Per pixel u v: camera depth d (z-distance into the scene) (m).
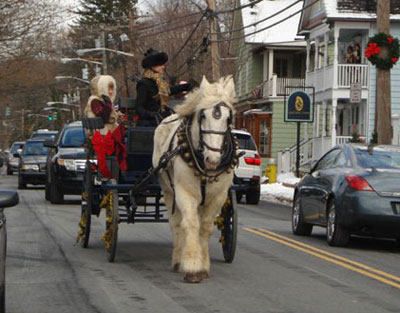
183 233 11.28
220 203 10.62
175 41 56.72
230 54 62.00
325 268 11.97
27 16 46.28
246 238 15.71
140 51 58.03
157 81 12.72
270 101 52.84
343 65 39.72
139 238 15.20
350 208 13.98
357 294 9.88
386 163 14.69
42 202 24.77
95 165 13.66
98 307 8.80
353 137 37.50
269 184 36.19
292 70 55.72
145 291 9.75
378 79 24.42
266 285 10.36
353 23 39.62
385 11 24.28
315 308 8.95
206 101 9.82
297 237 16.27
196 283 10.36
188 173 10.23
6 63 47.31
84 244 13.64
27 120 107.25
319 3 42.41
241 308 8.84
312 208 15.77
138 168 13.04
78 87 91.56
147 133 12.63
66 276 10.76
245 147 26.28
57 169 23.19
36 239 14.88
